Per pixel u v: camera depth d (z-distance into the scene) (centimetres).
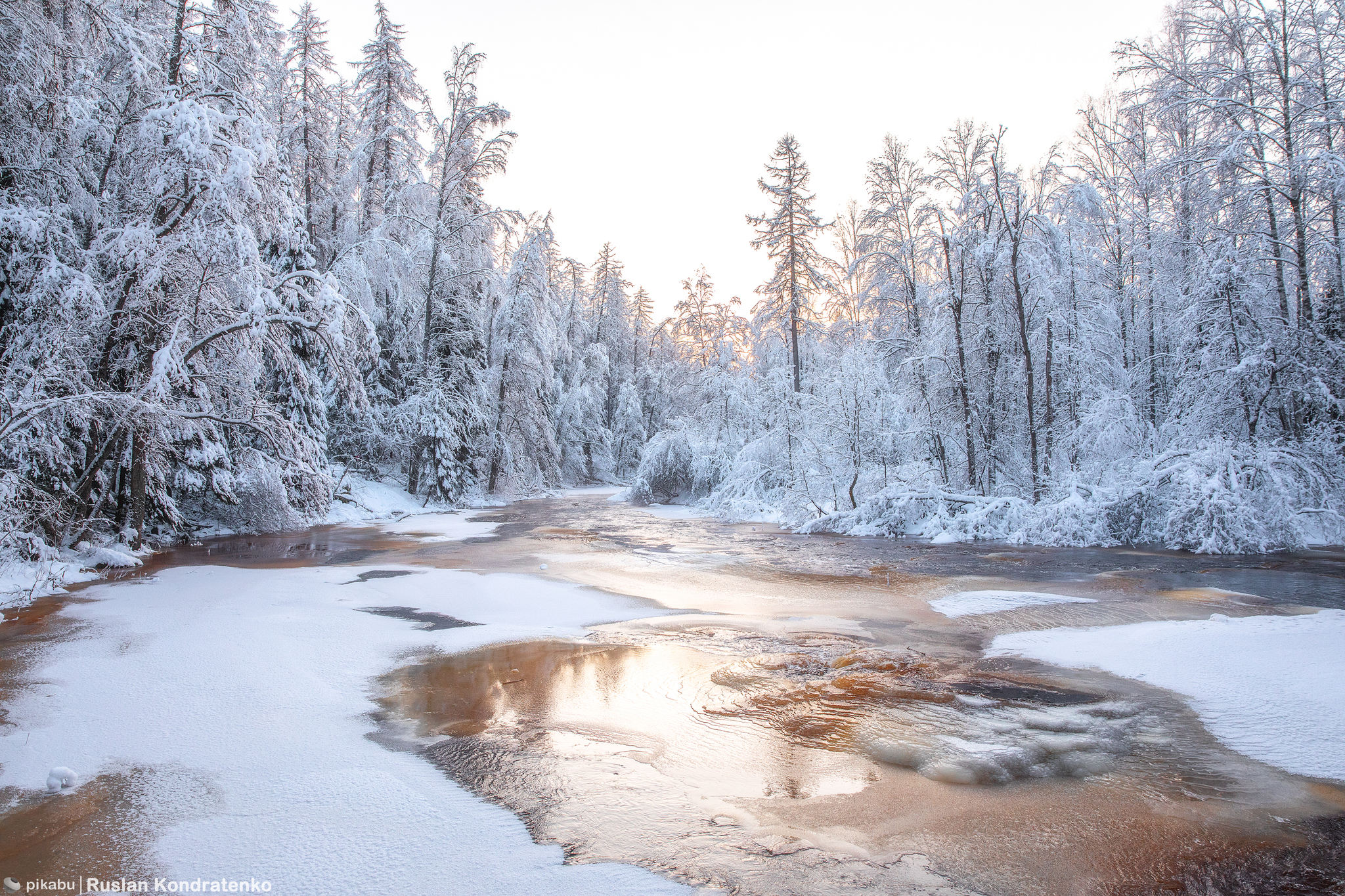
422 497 2969
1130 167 2317
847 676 714
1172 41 2153
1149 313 2203
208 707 608
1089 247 2189
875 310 2661
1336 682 649
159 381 1325
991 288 2173
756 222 3222
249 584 1188
